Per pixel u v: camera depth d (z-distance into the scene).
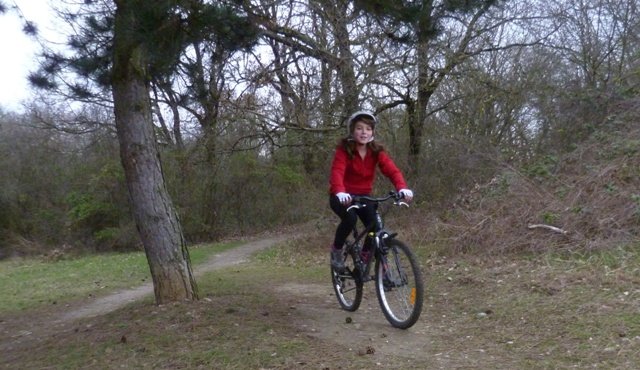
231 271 13.27
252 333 5.62
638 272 6.73
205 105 14.79
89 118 26.34
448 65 16.00
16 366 5.82
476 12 7.44
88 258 22.83
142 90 6.80
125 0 6.09
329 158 18.38
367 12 7.25
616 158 10.52
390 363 4.82
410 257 5.59
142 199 6.87
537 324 5.59
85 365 5.32
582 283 6.66
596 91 14.38
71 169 28.80
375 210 6.13
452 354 5.02
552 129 15.20
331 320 6.30
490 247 9.59
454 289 7.70
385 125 17.56
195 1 6.12
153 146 6.93
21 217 28.61
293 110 16.39
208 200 25.83
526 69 16.98
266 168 24.86
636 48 16.16
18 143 29.17
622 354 4.55
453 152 16.09
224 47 7.25
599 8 16.67
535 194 10.34
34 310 10.75
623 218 8.52
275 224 26.19
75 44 8.35
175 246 6.98
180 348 5.38
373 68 15.38
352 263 6.52
